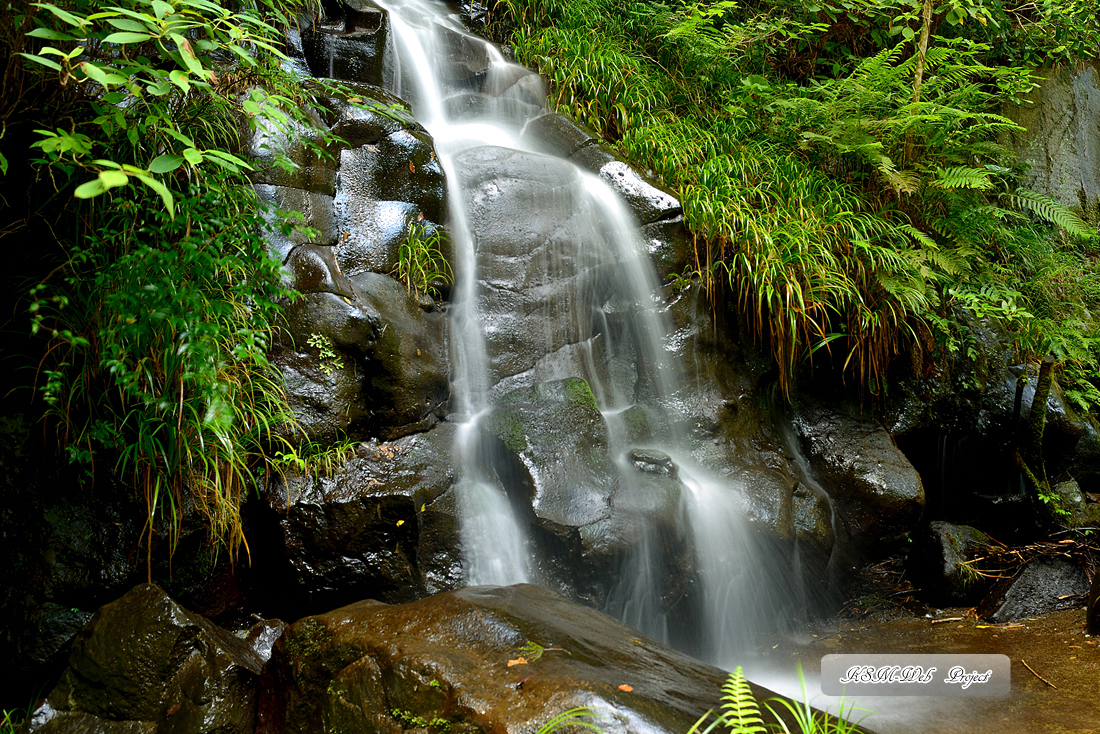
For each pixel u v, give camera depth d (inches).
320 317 157.0
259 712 110.6
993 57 318.7
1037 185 318.0
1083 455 237.8
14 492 131.0
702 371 207.5
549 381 183.3
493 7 285.3
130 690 108.3
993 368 242.7
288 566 142.4
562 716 82.6
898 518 204.5
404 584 146.5
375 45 224.1
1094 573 181.6
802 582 187.5
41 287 119.9
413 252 178.2
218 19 124.4
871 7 274.8
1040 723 120.6
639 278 207.0
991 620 177.8
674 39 271.0
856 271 221.5
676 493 173.0
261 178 162.2
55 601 128.9
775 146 252.4
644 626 163.3
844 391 227.5
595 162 221.3
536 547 158.9
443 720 88.8
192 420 128.7
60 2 118.5
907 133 246.5
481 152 205.9
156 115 126.3
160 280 122.0
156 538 134.6
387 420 161.5
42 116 135.6
